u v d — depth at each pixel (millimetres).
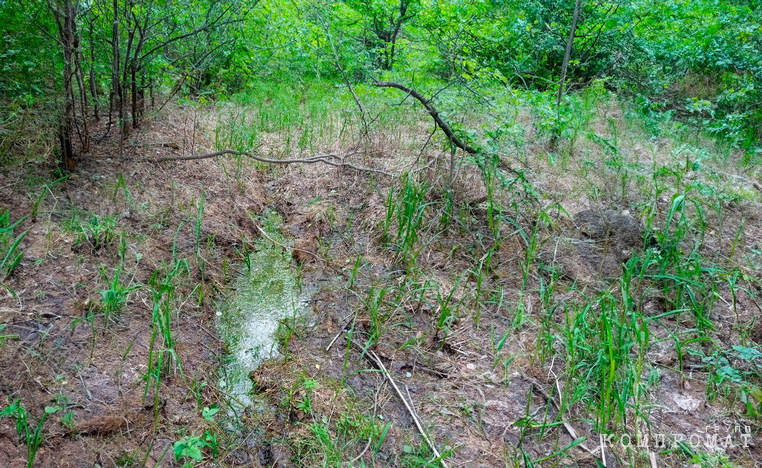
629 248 3896
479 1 8992
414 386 2785
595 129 6340
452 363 2945
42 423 2131
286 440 2455
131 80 5066
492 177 4465
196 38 5461
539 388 2779
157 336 2912
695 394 2742
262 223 4504
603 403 2492
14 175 3777
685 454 2412
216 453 2324
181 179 4512
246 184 4859
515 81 8125
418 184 4488
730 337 3115
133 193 4051
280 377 2822
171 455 2295
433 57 8352
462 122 5035
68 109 3975
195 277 3537
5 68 3904
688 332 3143
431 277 3652
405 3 10242
